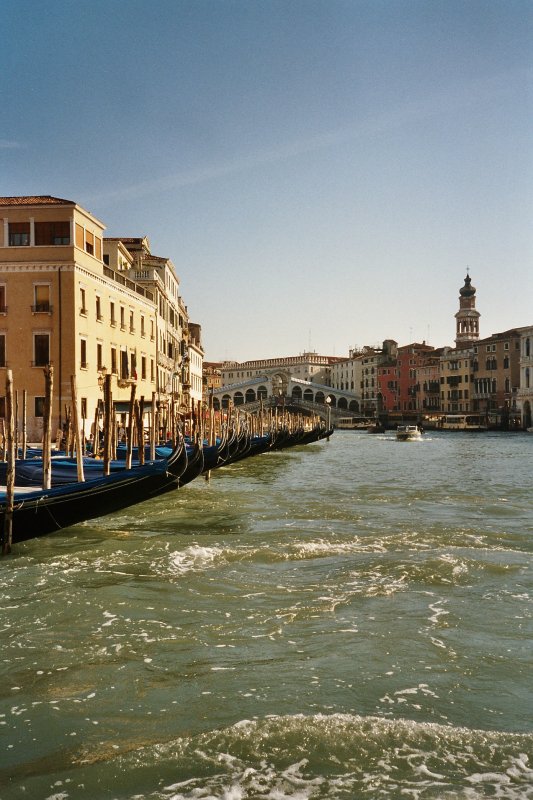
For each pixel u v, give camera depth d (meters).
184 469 16.28
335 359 136.25
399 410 109.94
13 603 9.12
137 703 6.33
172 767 5.28
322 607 8.95
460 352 98.75
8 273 30.36
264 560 11.52
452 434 81.75
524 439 68.56
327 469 32.16
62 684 6.71
